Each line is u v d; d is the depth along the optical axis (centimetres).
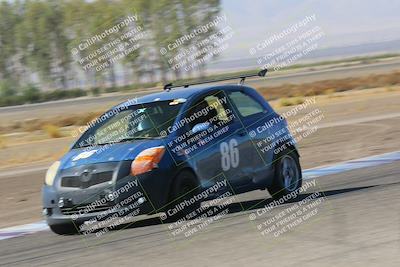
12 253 3089
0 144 11631
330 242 2673
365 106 12938
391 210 3266
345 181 4572
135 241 3052
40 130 15538
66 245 3158
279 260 2438
